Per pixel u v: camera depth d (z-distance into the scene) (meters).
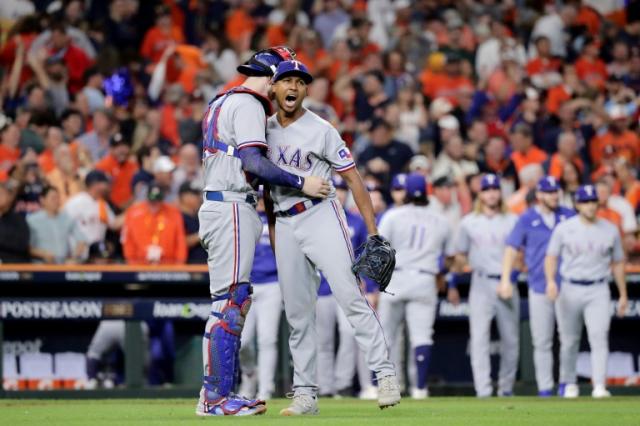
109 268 40.50
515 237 40.31
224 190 23.22
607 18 75.00
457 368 44.09
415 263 39.53
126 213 43.38
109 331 40.69
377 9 70.19
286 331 41.75
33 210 44.19
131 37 63.25
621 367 44.41
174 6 65.75
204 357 23.52
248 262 23.25
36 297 40.00
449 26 68.38
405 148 53.34
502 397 39.12
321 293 41.03
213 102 23.64
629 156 59.44
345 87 59.19
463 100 61.06
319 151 23.52
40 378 40.06
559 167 51.34
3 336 39.62
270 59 23.33
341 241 23.47
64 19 58.91
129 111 56.34
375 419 22.05
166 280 41.00
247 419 21.94
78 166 50.00
